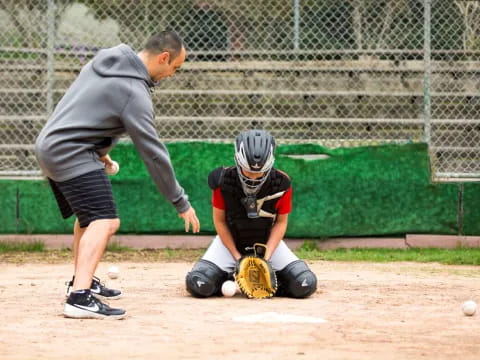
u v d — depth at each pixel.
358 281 8.88
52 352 4.77
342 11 15.68
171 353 4.76
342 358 4.64
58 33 15.37
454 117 15.41
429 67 13.19
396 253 12.06
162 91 15.37
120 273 9.77
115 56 6.13
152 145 6.06
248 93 15.45
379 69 15.61
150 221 12.66
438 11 15.32
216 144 12.63
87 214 6.07
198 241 12.70
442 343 5.19
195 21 15.61
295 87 16.12
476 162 14.45
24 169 14.16
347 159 12.73
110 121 6.07
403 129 15.09
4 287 8.19
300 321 5.98
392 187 12.73
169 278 9.16
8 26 15.29
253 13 15.76
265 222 7.29
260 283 7.47
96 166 6.08
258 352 4.80
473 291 8.05
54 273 9.78
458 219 12.70
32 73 15.38
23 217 12.59
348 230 12.75
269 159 6.74
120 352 4.78
